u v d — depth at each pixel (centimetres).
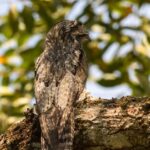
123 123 1131
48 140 1103
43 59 1227
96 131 1138
